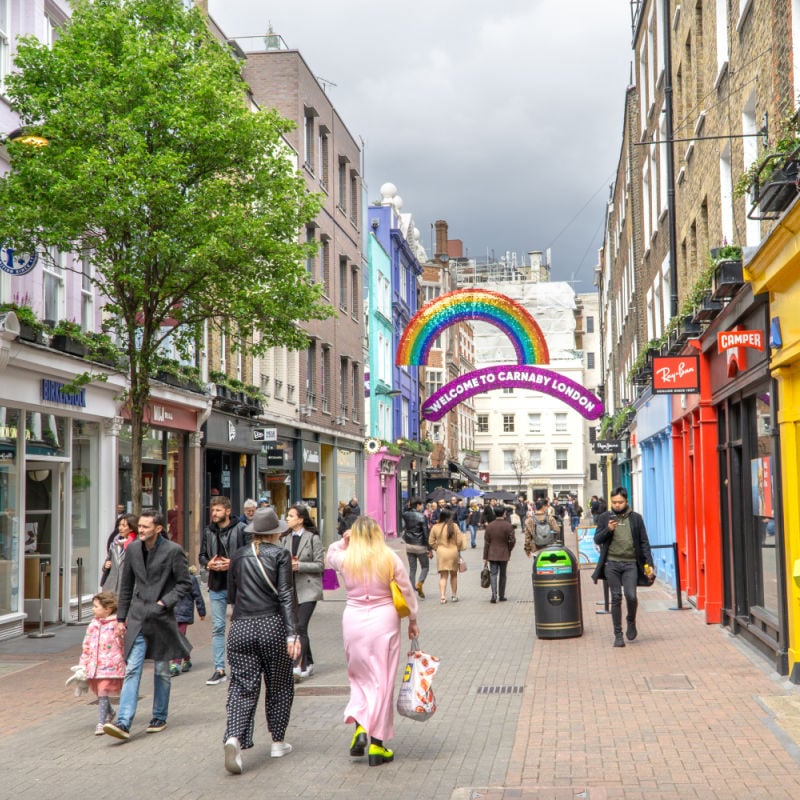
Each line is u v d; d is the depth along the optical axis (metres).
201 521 25.72
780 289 10.77
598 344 108.88
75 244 15.99
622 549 14.22
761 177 10.48
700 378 16.22
